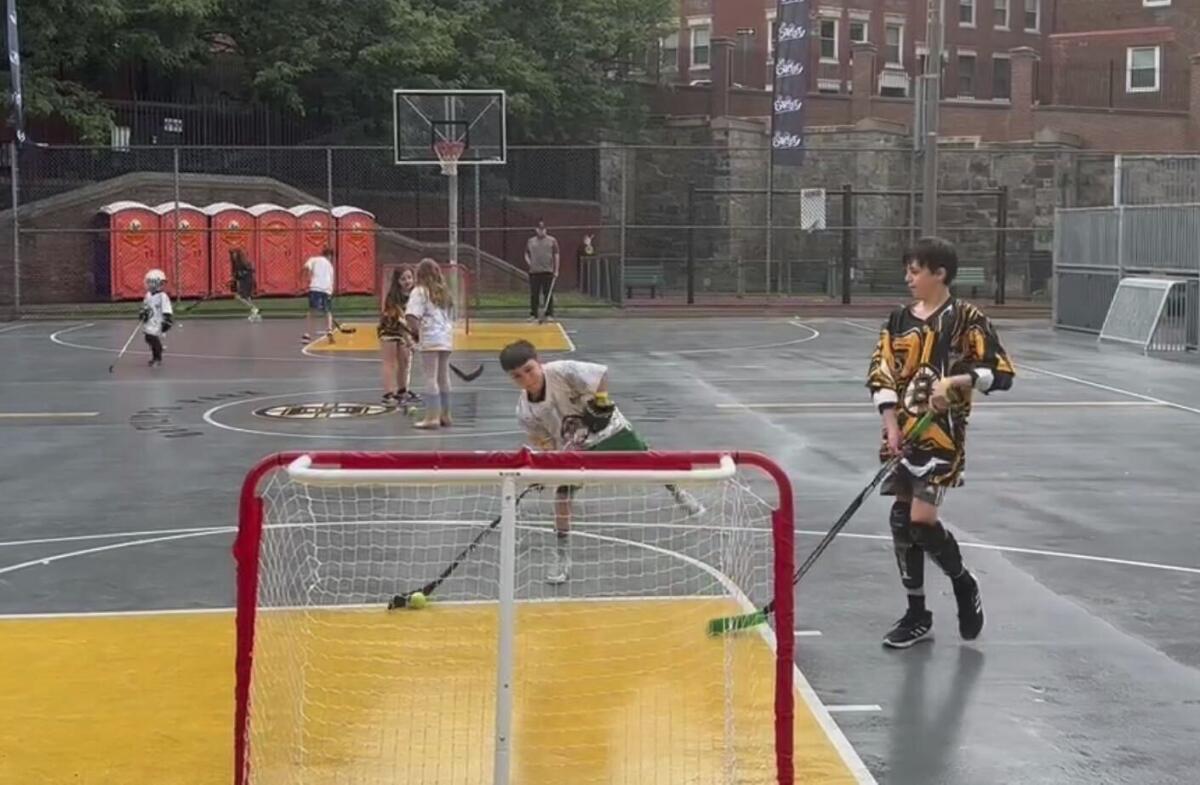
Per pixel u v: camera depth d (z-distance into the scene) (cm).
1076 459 1260
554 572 759
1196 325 2347
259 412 1566
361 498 953
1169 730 570
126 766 522
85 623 724
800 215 3894
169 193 3538
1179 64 5066
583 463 445
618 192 4491
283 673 589
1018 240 4488
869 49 4841
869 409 1594
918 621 682
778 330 2856
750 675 603
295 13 3784
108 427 1456
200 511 1026
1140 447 1330
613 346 2441
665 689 591
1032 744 554
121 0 3447
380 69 3856
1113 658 667
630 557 798
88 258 3428
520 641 654
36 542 926
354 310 3294
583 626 678
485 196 4112
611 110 4397
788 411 1576
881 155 4472
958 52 5319
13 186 3134
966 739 559
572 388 747
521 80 4034
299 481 432
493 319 3117
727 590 698
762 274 4497
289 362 2138
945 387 629
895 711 591
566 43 4303
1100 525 977
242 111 3922
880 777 518
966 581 685
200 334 2694
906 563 679
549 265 2970
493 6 4156
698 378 1912
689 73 5209
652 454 448
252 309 3055
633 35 4466
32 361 2152
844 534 932
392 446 1316
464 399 1670
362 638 659
